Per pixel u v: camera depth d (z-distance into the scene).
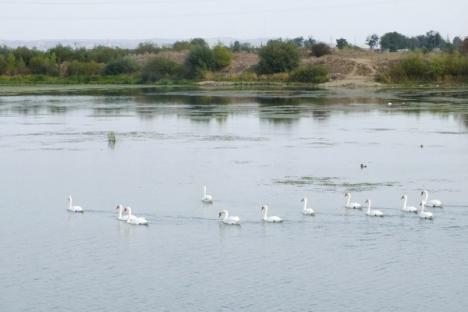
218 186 75.00
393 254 55.44
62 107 152.62
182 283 51.16
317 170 82.12
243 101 162.88
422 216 62.91
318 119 126.62
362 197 70.00
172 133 111.50
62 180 78.94
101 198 71.25
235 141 102.88
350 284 50.84
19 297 49.38
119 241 58.94
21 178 80.12
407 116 129.62
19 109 148.75
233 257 55.28
